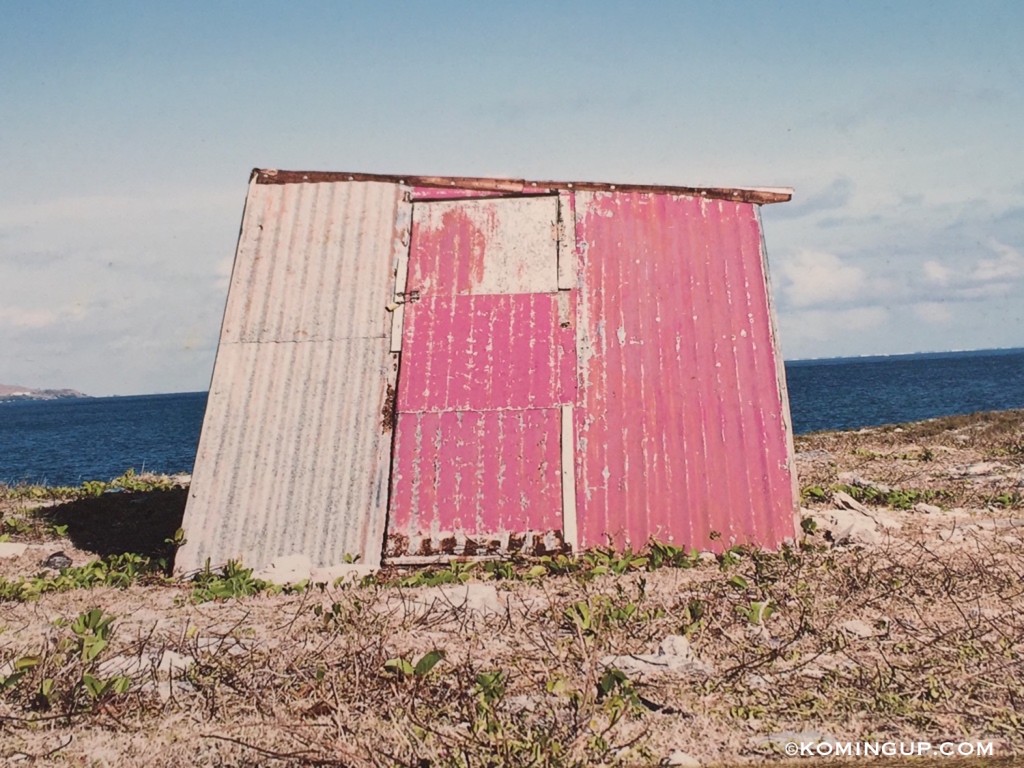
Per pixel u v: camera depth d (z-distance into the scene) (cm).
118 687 502
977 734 440
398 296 962
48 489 1549
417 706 483
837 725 455
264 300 959
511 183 1008
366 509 863
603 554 827
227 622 658
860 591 686
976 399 6369
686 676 523
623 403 905
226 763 420
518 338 936
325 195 1014
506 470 880
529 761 412
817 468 1611
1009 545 841
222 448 891
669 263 967
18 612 707
